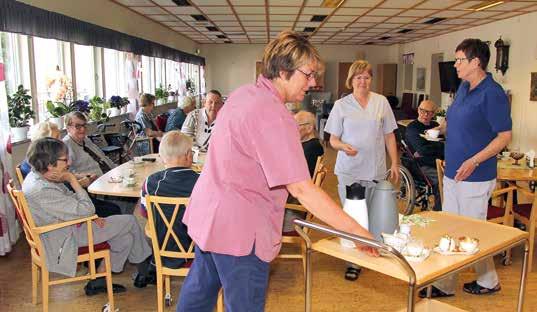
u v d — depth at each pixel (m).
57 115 5.10
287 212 2.89
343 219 1.47
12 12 3.95
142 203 2.67
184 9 7.70
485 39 8.96
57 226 2.45
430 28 9.85
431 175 4.33
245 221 1.46
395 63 14.59
